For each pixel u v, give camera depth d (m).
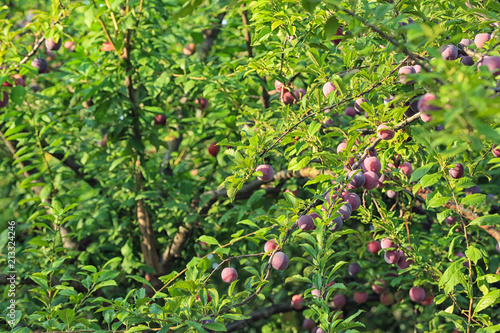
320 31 2.31
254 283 2.12
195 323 1.85
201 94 3.98
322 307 2.04
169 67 3.92
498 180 3.98
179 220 4.03
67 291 2.23
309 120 2.43
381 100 2.50
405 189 2.72
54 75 4.42
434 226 3.66
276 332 5.01
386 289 3.87
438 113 1.09
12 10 4.90
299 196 3.92
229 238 4.06
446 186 2.16
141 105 4.11
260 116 2.82
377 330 5.78
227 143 2.16
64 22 3.39
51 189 3.78
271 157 3.86
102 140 4.21
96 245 4.04
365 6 1.60
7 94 3.26
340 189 1.94
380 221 2.65
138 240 4.23
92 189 4.19
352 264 3.68
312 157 2.23
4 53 3.25
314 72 2.34
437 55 1.27
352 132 2.12
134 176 3.89
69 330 2.08
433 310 3.91
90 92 3.42
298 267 4.97
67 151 3.96
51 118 4.11
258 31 2.59
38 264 3.73
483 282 2.07
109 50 3.73
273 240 2.24
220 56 4.48
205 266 2.31
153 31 3.94
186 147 4.66
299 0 2.17
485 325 2.08
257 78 3.33
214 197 3.96
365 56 2.38
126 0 3.49
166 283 2.26
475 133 1.47
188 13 1.48
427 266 2.71
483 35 2.01
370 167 2.04
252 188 3.88
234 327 4.22
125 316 1.97
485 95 1.17
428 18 2.21
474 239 3.27
